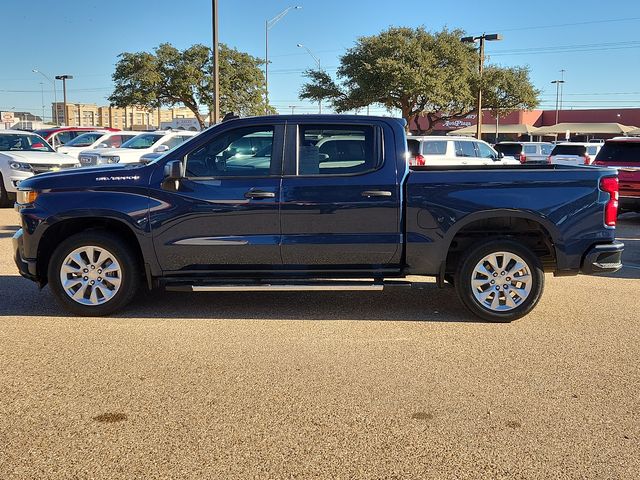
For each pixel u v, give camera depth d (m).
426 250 5.79
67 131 24.59
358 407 4.03
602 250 5.76
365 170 5.77
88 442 3.55
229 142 5.85
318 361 4.84
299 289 5.79
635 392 4.30
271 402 4.09
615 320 6.05
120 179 5.79
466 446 3.53
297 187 5.72
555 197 5.71
